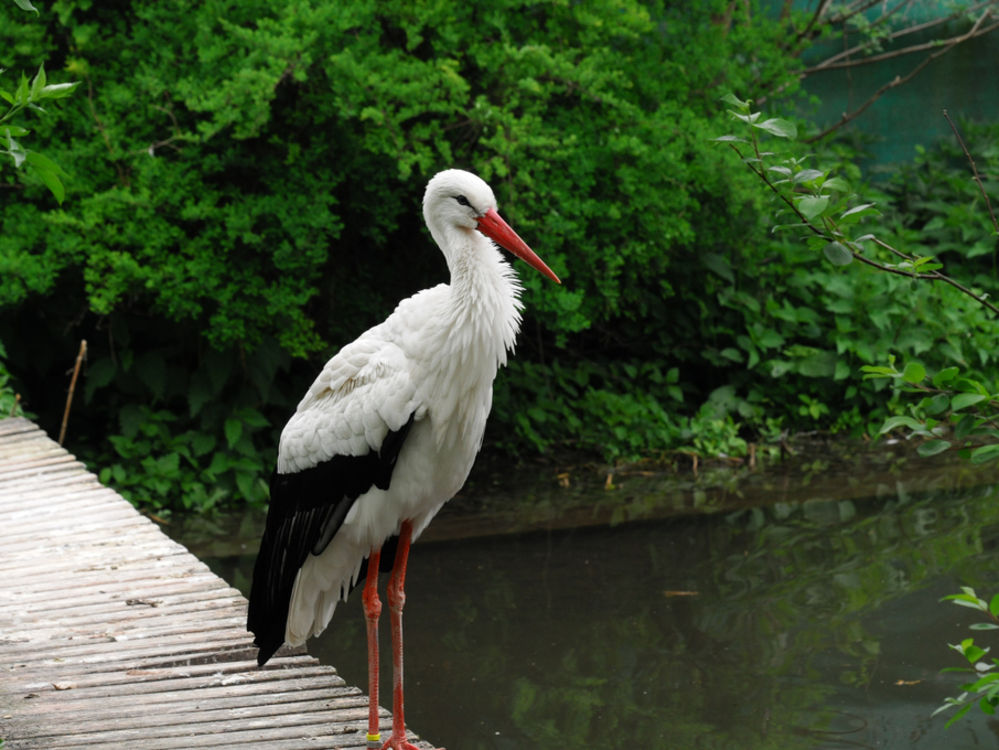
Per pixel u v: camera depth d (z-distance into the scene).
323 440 4.27
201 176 10.42
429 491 4.31
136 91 10.22
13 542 6.48
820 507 10.17
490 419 12.48
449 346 4.11
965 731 5.98
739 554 8.96
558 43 11.09
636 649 7.19
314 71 10.13
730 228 12.13
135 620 5.37
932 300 13.12
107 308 9.81
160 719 4.44
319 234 10.07
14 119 10.09
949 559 8.59
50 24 10.63
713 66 12.15
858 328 12.91
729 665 6.93
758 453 12.13
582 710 6.37
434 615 7.85
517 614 7.82
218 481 10.82
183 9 10.24
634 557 8.99
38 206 10.64
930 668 6.77
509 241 4.28
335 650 7.36
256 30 10.12
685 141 11.11
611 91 10.52
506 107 9.95
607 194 11.01
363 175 10.77
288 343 10.47
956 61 17.14
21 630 5.25
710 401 12.70
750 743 5.91
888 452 12.00
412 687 6.72
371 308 11.78
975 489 10.47
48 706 4.53
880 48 15.05
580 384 12.77
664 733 6.07
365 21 10.10
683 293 12.95
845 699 6.42
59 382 11.67
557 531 9.76
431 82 9.80
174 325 11.26
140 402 11.30
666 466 11.88
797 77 12.85
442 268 12.12
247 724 4.41
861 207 3.86
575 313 10.59
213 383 10.84
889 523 9.59
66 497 7.31
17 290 9.79
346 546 4.40
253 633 5.04
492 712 6.37
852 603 7.82
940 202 15.05
